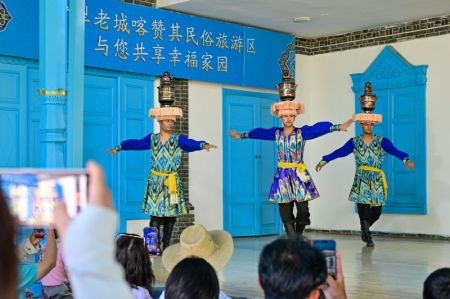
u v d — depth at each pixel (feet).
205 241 14.17
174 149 25.07
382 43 34.60
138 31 29.66
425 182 32.78
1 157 25.84
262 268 5.19
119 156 29.53
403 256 25.30
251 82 34.09
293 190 25.29
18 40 25.72
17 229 3.13
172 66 30.89
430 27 32.86
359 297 17.03
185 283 7.60
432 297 6.82
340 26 34.73
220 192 32.99
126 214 29.73
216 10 31.50
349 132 35.91
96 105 28.73
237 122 33.86
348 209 35.78
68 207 3.26
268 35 34.83
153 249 20.59
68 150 16.90
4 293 2.93
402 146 33.55
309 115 37.37
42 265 9.09
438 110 32.50
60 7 16.49
